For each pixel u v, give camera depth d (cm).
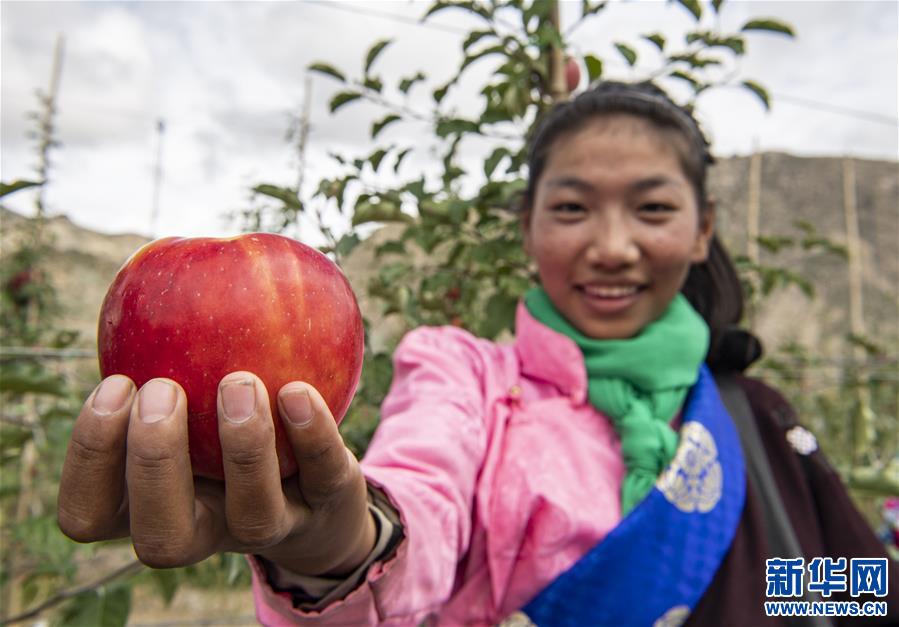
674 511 109
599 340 127
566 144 123
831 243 289
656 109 122
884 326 1736
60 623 168
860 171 3025
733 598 111
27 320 438
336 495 63
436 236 197
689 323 129
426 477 97
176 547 53
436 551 91
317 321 66
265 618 79
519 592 107
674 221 122
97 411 52
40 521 241
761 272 269
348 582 77
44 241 467
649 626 105
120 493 55
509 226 196
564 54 190
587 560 104
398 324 228
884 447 461
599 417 123
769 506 122
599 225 121
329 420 56
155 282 63
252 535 56
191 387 61
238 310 62
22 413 303
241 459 52
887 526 295
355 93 191
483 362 126
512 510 108
